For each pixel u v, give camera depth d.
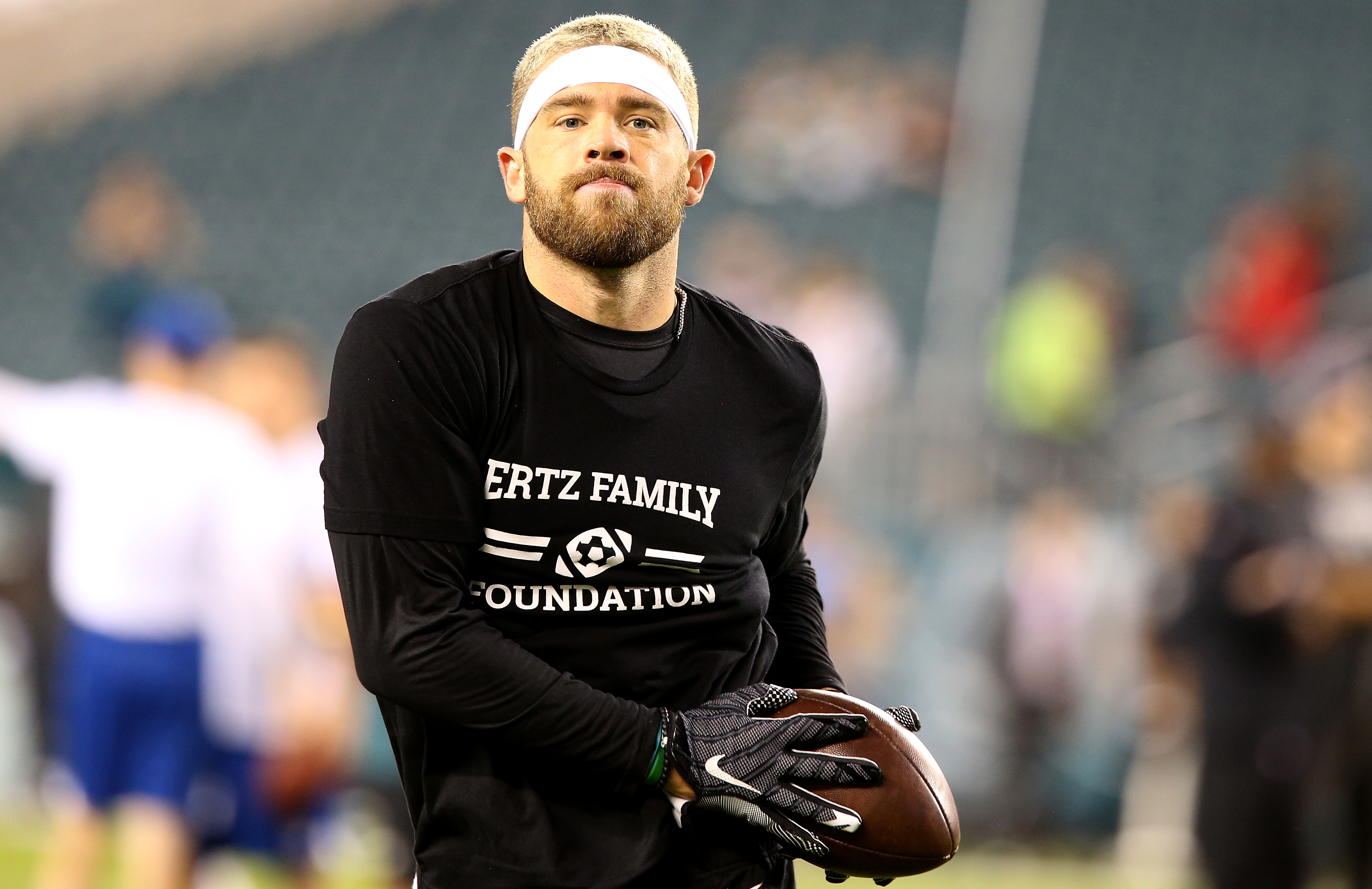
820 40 57.06
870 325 37.44
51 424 20.72
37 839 26.42
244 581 20.70
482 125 57.41
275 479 21.25
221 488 20.55
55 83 57.09
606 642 8.76
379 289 51.28
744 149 50.91
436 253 53.66
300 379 22.92
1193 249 49.66
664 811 8.71
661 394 8.91
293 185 55.50
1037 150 52.53
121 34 57.81
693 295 9.48
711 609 9.04
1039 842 30.05
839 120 50.38
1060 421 36.03
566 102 8.73
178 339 20.95
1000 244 47.03
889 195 49.38
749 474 9.17
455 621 8.29
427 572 8.34
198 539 20.58
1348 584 23.69
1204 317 39.62
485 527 8.62
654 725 8.50
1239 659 23.78
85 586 20.67
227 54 59.03
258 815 21.16
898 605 32.53
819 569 31.58
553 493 8.62
